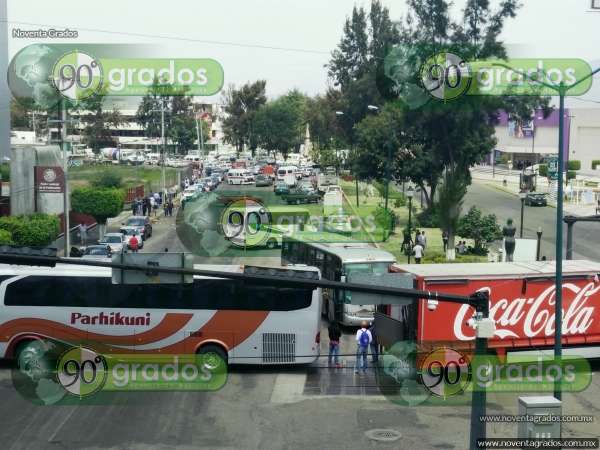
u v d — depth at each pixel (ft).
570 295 81.92
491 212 222.89
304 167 357.82
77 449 60.59
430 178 189.88
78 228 176.45
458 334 77.56
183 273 42.14
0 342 84.79
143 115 350.43
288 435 64.75
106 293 84.38
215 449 61.11
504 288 79.10
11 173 153.89
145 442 62.49
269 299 84.33
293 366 87.61
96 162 295.48
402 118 179.22
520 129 332.60
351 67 303.68
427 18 172.24
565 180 270.67
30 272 84.89
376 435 64.64
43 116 353.51
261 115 409.49
